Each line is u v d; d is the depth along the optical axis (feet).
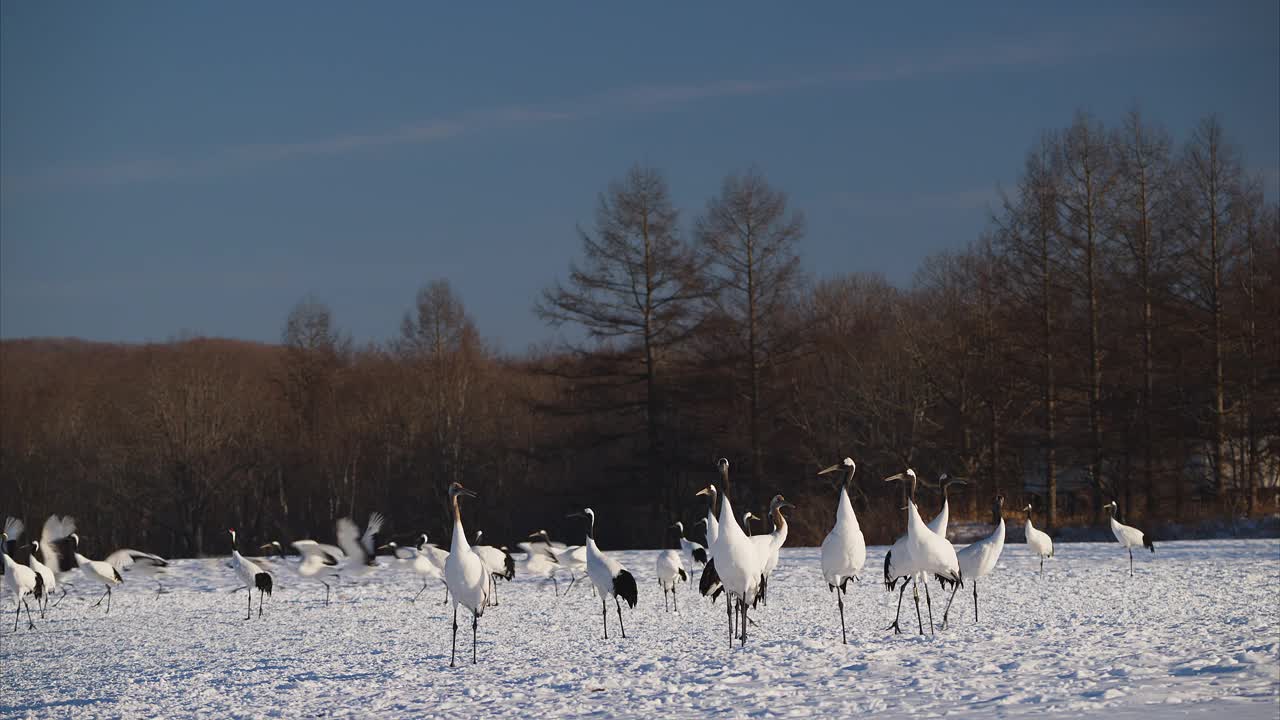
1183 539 156.97
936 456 188.85
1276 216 177.47
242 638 73.41
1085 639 51.49
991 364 179.22
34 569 93.81
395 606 91.97
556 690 45.34
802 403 194.18
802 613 72.13
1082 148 173.88
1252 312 171.73
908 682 41.73
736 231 190.80
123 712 46.09
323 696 47.32
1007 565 104.99
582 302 194.49
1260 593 74.84
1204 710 33.04
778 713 37.29
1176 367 177.27
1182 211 174.19
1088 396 181.16
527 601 90.48
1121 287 175.22
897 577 57.11
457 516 56.24
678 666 49.80
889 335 194.90
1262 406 170.30
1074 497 195.31
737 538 54.19
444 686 48.26
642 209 193.06
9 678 60.59
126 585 114.32
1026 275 179.11
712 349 191.72
